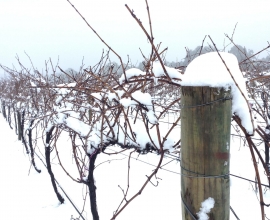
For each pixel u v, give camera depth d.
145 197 3.74
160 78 1.42
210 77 1.12
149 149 1.83
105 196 3.82
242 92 1.10
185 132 1.21
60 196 3.69
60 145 6.77
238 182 4.00
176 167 4.78
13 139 8.29
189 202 1.24
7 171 5.11
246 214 3.15
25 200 3.87
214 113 1.12
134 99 1.50
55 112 2.48
